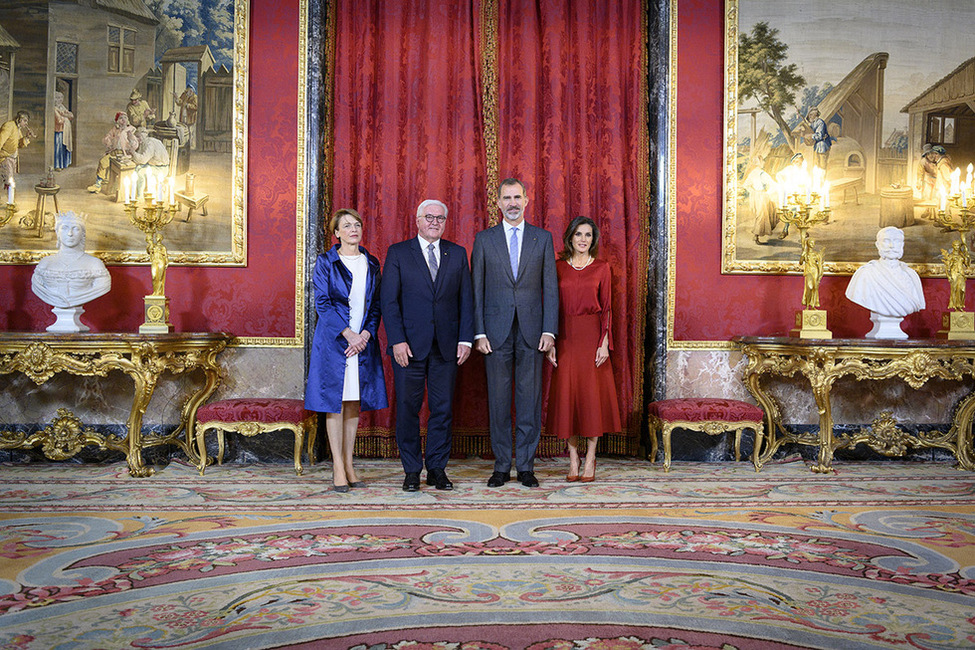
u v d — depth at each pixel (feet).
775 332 18.92
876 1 18.99
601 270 16.22
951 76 19.08
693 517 12.66
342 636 7.54
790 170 18.79
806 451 18.79
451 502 13.78
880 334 17.62
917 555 10.49
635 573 9.59
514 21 18.79
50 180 18.15
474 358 18.49
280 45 18.47
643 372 18.89
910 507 13.50
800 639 7.53
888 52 18.99
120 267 18.21
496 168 18.65
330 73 18.56
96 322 18.15
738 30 18.80
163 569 9.71
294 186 18.42
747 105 18.81
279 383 18.37
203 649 7.23
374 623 7.87
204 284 18.30
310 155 18.21
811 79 18.86
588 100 18.80
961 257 17.87
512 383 16.75
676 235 18.84
